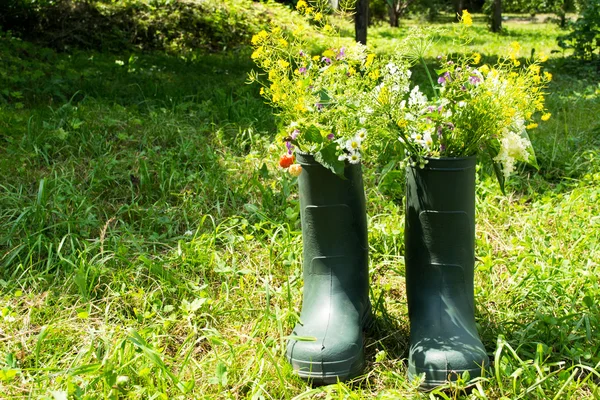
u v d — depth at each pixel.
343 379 1.28
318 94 1.35
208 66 4.29
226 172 2.19
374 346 1.42
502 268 1.70
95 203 1.98
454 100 1.31
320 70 1.40
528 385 1.25
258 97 3.23
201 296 1.56
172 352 1.41
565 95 3.71
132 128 2.54
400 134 1.32
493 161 1.38
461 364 1.25
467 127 1.31
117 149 2.36
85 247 1.68
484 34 10.08
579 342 1.40
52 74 3.31
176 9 5.40
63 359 1.35
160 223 1.88
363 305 1.41
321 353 1.28
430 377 1.25
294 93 1.36
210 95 3.18
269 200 2.00
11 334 1.43
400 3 11.05
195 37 5.29
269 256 1.71
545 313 1.48
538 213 1.95
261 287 1.60
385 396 1.23
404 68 1.36
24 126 2.47
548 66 5.03
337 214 1.36
